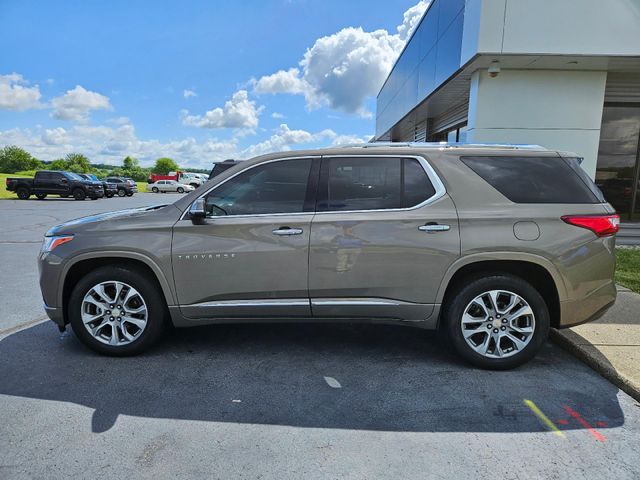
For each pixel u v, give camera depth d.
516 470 2.47
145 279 3.90
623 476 2.42
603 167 13.07
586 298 3.63
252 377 3.63
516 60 9.09
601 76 9.76
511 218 3.60
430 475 2.43
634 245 9.95
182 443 2.72
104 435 2.79
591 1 8.48
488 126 9.94
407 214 3.69
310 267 3.73
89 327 3.95
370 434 2.83
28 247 10.38
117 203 28.12
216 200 3.91
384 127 23.69
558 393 3.36
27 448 2.65
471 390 3.41
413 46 15.24
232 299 3.84
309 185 3.85
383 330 4.74
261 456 2.59
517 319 3.70
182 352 4.13
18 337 4.48
